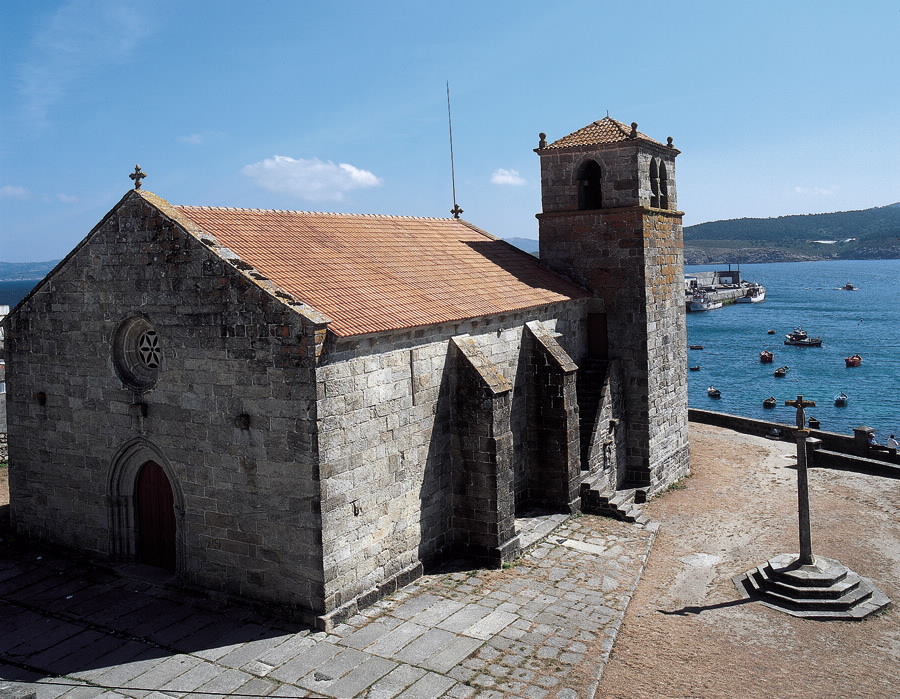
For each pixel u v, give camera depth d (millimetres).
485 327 25766
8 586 22422
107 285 22484
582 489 28922
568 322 31484
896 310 175250
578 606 21016
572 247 33062
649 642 19266
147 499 23234
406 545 22391
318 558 19281
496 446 23453
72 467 24062
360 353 20281
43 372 24375
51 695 16703
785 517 28953
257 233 23875
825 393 81875
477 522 23969
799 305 194625
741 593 22281
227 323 20078
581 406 30828
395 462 21781
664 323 33594
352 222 28812
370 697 16484
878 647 19109
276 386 19391
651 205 33188
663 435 33406
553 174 33562
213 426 20672
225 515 20797
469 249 31891
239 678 17266
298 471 19281
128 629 19672
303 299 20422
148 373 22547
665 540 26797
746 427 43531
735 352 113188
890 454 35219
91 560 23812
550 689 16859
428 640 18953
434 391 23297
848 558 24641
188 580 21750
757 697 16844
